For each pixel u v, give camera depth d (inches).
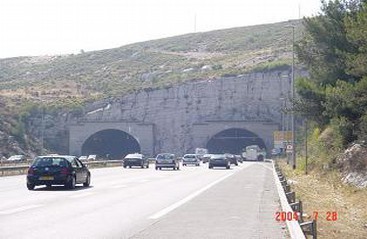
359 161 1658.5
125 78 6993.1
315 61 2265.0
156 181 1761.8
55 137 5403.5
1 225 726.5
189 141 5398.6
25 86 6776.6
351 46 2041.1
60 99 5940.0
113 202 1054.4
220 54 7834.6
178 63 7342.5
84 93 6392.7
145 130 5315.0
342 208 1189.7
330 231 825.5
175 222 773.3
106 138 5654.5
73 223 751.7
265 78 5452.8
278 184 1331.2
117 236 642.2
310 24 2190.0
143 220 792.3
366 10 1520.7
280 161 3900.1
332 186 1667.1
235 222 776.3
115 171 2605.8
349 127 1833.2
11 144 4758.9
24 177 2087.8
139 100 5580.7
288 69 5418.3
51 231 676.7
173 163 2878.9
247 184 1638.8
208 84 5521.7
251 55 6825.8
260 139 5708.7
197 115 5462.6
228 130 5649.6
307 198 1333.7
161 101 5536.4
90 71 7746.1
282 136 4247.0
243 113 5433.1
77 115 5541.3
